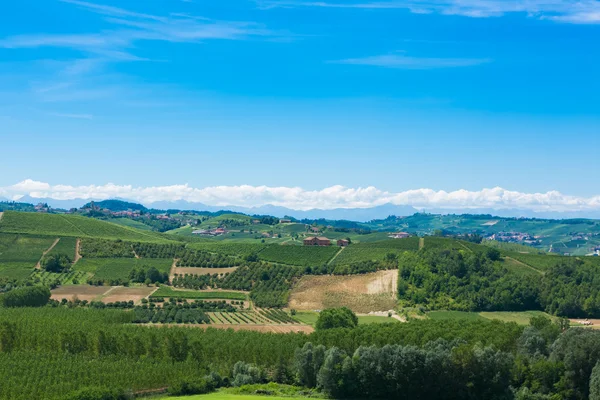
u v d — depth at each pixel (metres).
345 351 151.62
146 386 143.00
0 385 130.50
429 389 139.38
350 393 141.88
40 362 149.38
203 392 144.00
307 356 149.00
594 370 129.12
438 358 139.12
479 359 137.75
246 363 157.88
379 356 141.12
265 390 144.62
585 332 145.62
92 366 149.25
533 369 138.25
